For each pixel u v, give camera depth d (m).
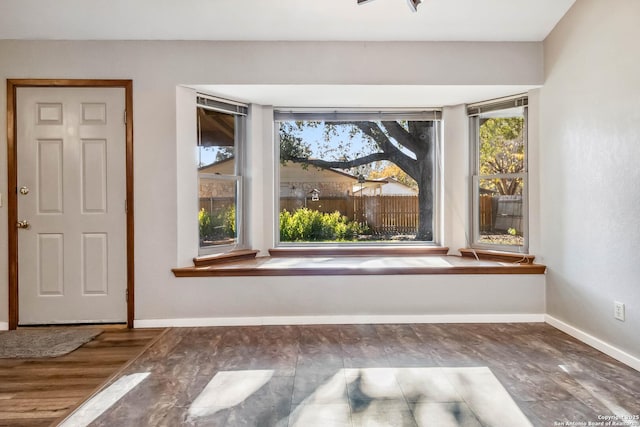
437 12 2.87
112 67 3.12
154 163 3.14
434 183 3.83
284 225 3.83
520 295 3.26
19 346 2.74
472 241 3.71
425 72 3.18
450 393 2.08
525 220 3.39
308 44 3.16
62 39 3.10
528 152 3.34
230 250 3.61
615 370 2.33
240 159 3.70
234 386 2.18
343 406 1.96
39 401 2.03
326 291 3.26
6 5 2.77
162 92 3.14
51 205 3.14
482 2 2.78
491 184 3.61
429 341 2.84
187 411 1.92
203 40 3.13
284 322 3.25
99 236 3.16
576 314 2.86
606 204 2.53
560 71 2.96
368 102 3.65
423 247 3.75
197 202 3.30
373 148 3.82
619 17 2.39
